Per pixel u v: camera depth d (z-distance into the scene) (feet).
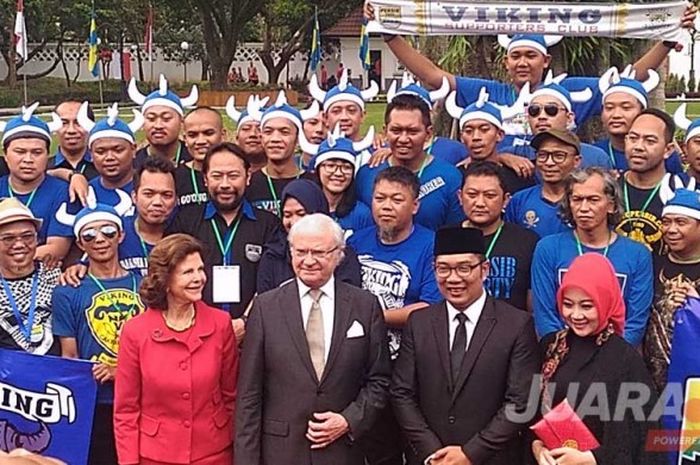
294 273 17.97
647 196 19.86
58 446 17.69
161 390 16.16
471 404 15.93
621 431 14.96
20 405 17.69
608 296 14.98
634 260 17.46
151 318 16.47
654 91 30.76
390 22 26.63
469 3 26.14
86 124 24.56
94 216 17.85
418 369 16.33
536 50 25.20
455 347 16.17
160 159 19.48
